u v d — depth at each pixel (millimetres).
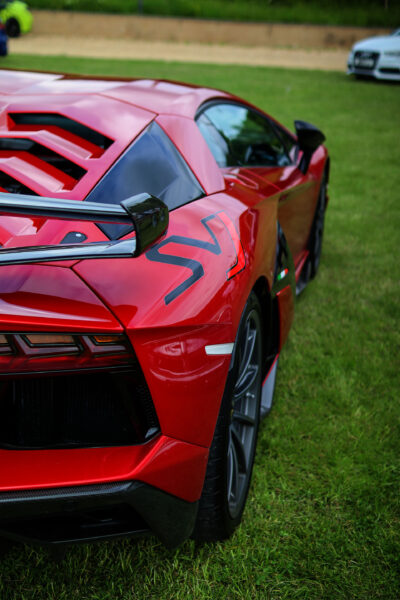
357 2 22672
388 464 2111
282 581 1624
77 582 1572
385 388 2613
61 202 1104
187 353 1375
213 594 1570
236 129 2586
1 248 1244
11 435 1350
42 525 1353
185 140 1988
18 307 1217
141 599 1540
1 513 1257
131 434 1381
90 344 1258
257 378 1922
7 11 18203
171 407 1359
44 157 1730
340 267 4012
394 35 13938
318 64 17016
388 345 2979
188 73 12961
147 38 20500
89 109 1871
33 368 1246
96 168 1648
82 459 1332
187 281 1429
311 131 2949
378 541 1764
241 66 15258
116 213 1093
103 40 19688
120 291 1320
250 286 1687
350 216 5082
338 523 1832
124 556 1665
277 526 1807
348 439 2244
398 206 5430
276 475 2027
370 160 7156
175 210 1682
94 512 1398
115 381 1320
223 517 1615
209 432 1462
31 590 1537
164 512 1419
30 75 2238
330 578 1638
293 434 2250
